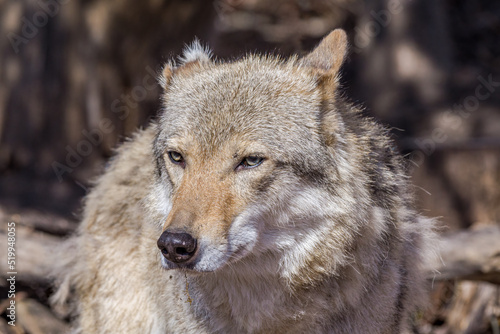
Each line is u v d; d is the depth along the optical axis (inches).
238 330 331.6
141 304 384.2
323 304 324.2
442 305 527.5
